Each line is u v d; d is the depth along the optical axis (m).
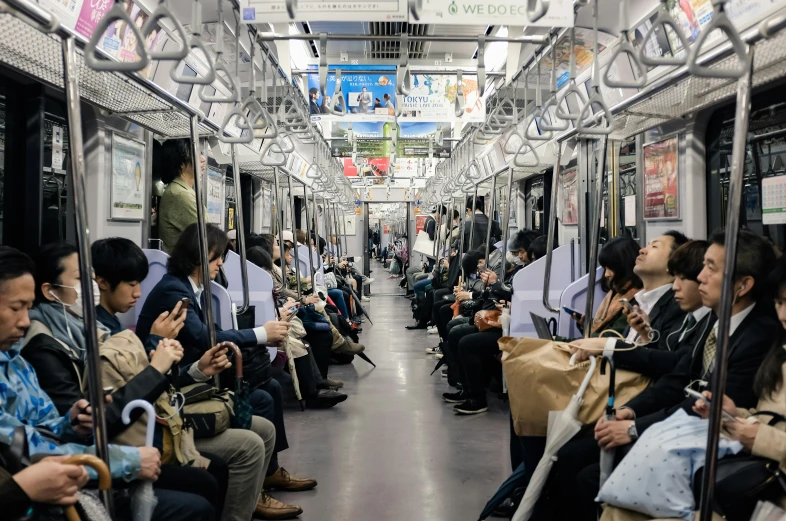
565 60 4.25
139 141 3.91
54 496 1.36
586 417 2.30
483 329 4.88
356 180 14.26
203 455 2.42
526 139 3.60
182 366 2.74
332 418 4.81
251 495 2.58
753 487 1.61
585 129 2.57
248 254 4.73
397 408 5.11
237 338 2.95
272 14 2.22
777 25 1.44
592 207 4.62
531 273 4.21
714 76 1.56
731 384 1.96
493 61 5.15
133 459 1.76
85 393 1.99
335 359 7.05
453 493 3.32
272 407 3.21
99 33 1.57
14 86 2.94
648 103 3.06
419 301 9.92
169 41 3.63
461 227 6.74
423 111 6.29
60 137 3.27
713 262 2.00
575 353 2.35
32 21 1.44
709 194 3.45
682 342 2.38
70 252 2.13
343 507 3.14
